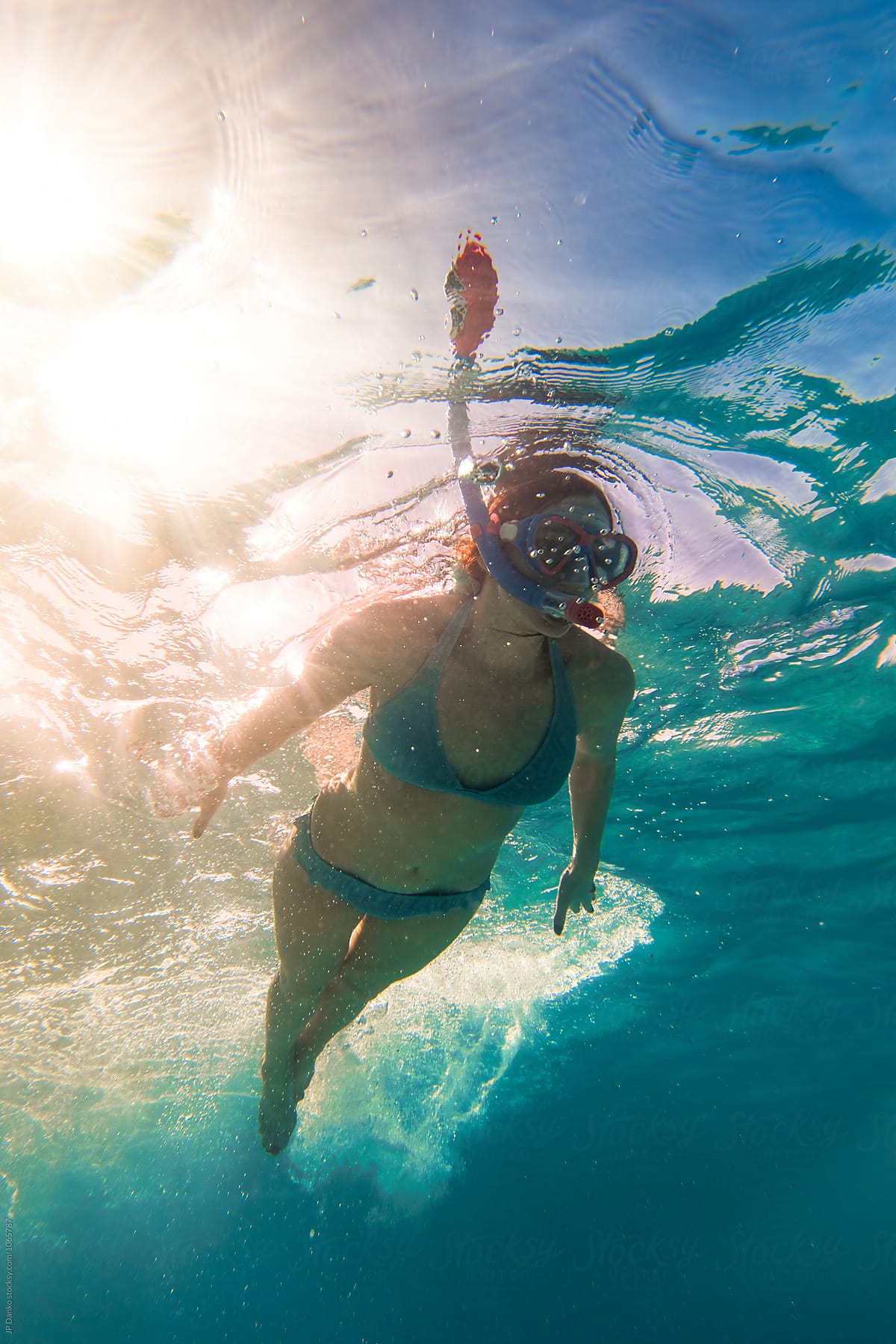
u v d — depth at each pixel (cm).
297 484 372
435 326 312
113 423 339
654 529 436
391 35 273
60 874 514
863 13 269
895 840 845
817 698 638
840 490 434
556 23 274
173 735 330
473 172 291
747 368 354
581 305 315
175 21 266
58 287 299
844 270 322
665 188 300
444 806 278
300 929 316
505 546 225
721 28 275
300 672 274
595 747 297
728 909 908
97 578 398
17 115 267
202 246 297
